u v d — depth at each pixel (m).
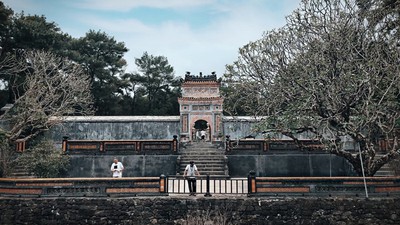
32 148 26.66
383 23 20.97
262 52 22.41
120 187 18.06
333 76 19.59
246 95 24.95
